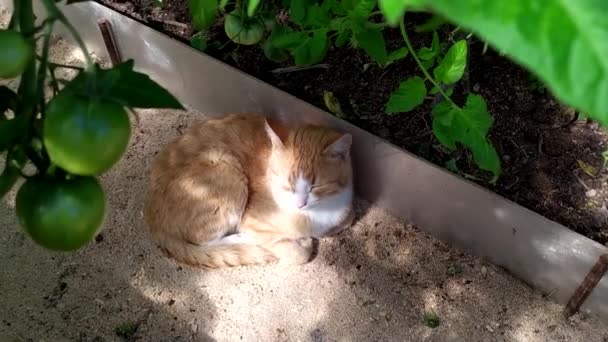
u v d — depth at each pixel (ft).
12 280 7.57
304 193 6.74
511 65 7.39
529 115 7.20
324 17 6.39
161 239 7.32
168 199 7.15
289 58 8.01
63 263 7.68
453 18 1.27
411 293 7.30
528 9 1.29
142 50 8.59
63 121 2.31
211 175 7.04
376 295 7.31
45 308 7.36
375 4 6.52
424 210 7.49
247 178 7.27
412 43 7.55
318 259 7.57
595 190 6.79
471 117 6.12
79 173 2.48
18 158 2.51
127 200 8.11
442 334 7.02
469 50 7.52
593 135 7.02
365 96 7.62
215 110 8.73
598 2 1.30
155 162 7.48
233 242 7.45
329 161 6.75
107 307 7.36
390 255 7.58
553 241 6.50
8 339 7.09
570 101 1.25
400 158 7.04
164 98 2.46
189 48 7.99
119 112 2.40
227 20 7.16
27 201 2.60
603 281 6.44
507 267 7.34
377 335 7.07
